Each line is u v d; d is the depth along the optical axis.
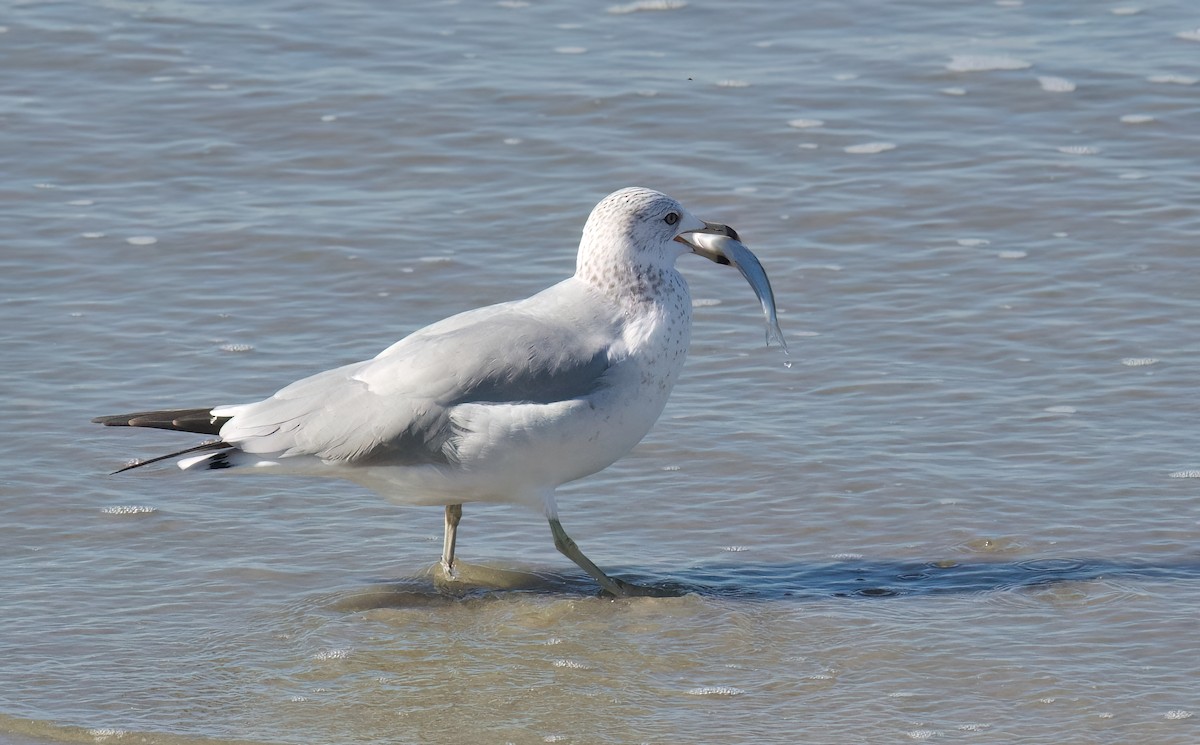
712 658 10.29
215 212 17.86
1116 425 13.40
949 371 14.48
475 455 10.68
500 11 23.70
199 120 20.08
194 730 9.43
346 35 22.62
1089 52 22.00
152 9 23.22
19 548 11.70
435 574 11.52
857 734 9.30
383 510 12.53
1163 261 16.56
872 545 11.77
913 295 16.02
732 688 9.89
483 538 12.12
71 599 11.02
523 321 10.96
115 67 21.39
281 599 11.13
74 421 13.57
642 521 12.24
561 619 10.86
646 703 9.73
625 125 20.06
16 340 14.98
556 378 10.72
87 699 9.78
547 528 12.27
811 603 10.98
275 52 22.00
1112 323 15.30
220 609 10.96
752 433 13.44
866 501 12.36
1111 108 20.36
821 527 12.04
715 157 19.27
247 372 14.45
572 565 11.71
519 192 18.42
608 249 11.10
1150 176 18.55
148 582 11.30
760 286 11.45
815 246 17.17
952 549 11.66
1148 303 15.67
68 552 11.67
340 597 11.17
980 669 10.00
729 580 11.37
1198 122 19.91
